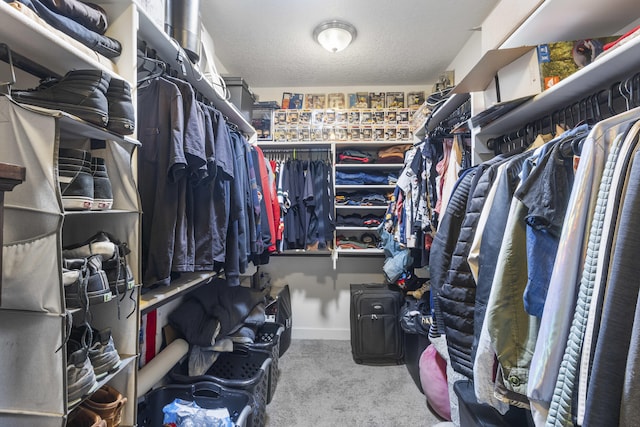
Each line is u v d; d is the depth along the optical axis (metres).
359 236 2.88
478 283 0.89
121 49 0.98
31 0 0.72
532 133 1.25
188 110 1.11
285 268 3.03
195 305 1.74
